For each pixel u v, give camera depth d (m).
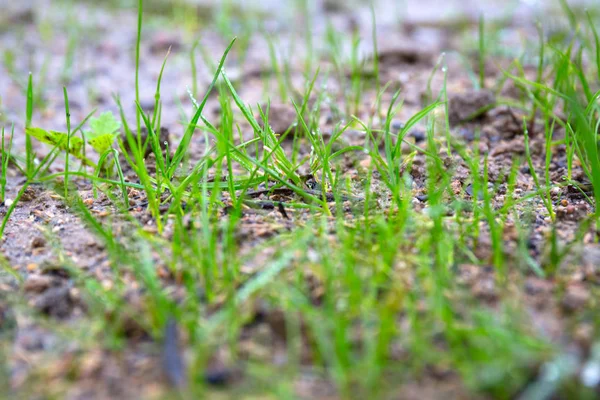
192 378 0.33
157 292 0.35
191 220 0.40
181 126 0.52
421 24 0.72
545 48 0.60
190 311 0.36
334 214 0.41
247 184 0.41
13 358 0.35
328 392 0.33
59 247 0.39
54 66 0.62
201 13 0.76
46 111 0.55
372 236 0.39
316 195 0.42
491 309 0.35
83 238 0.40
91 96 0.56
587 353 0.34
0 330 0.36
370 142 0.48
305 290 0.36
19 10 0.72
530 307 0.36
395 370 0.34
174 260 0.37
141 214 0.41
